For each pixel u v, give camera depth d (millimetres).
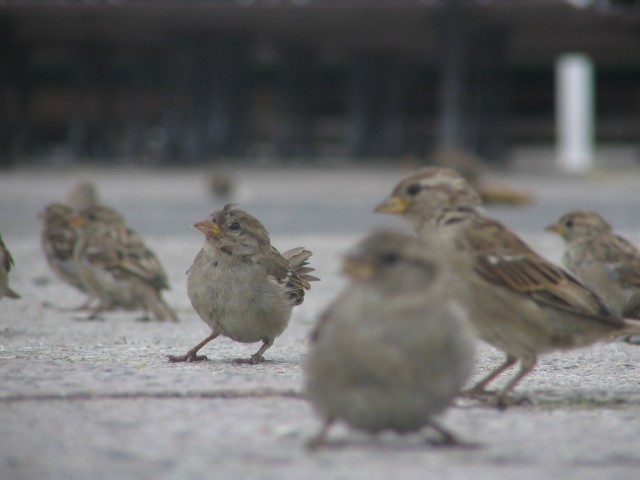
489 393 7719
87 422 6332
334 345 5492
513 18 49438
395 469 5383
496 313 7238
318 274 17453
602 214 28031
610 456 5730
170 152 56562
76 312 14047
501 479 5246
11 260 10219
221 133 56375
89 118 61938
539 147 75625
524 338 7277
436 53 62719
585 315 7180
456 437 5949
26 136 60875
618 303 12547
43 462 5438
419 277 5418
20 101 60406
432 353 5414
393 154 64125
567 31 53000
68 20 52188
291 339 11328
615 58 60625
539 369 9055
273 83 73688
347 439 6008
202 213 28719
